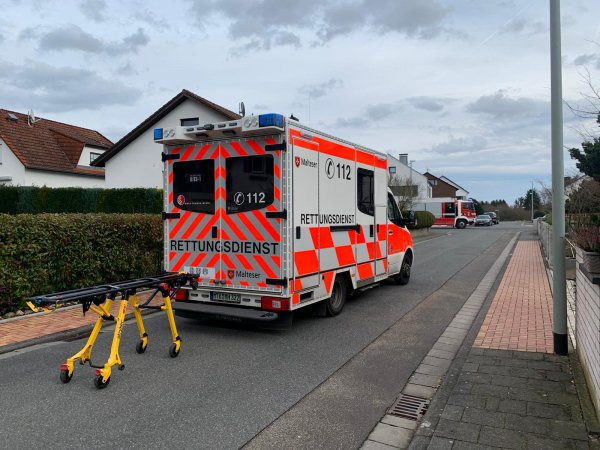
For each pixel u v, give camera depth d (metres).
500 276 12.20
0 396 4.45
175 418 3.99
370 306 8.61
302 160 6.60
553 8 5.18
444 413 3.94
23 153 25.88
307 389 4.67
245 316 6.31
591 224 4.79
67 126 33.69
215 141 6.75
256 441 3.62
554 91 5.22
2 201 21.03
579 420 3.77
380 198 9.20
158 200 17.61
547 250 15.49
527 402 4.12
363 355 5.77
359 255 8.34
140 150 25.08
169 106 23.88
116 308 8.23
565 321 5.38
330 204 7.34
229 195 6.67
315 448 3.53
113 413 4.08
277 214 6.30
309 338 6.52
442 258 16.98
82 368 5.25
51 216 8.27
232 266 6.66
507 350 5.61
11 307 7.50
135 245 9.93
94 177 29.72
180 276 5.86
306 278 6.71
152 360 5.54
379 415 4.11
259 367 5.32
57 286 8.23
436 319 7.59
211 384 4.79
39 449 3.46
